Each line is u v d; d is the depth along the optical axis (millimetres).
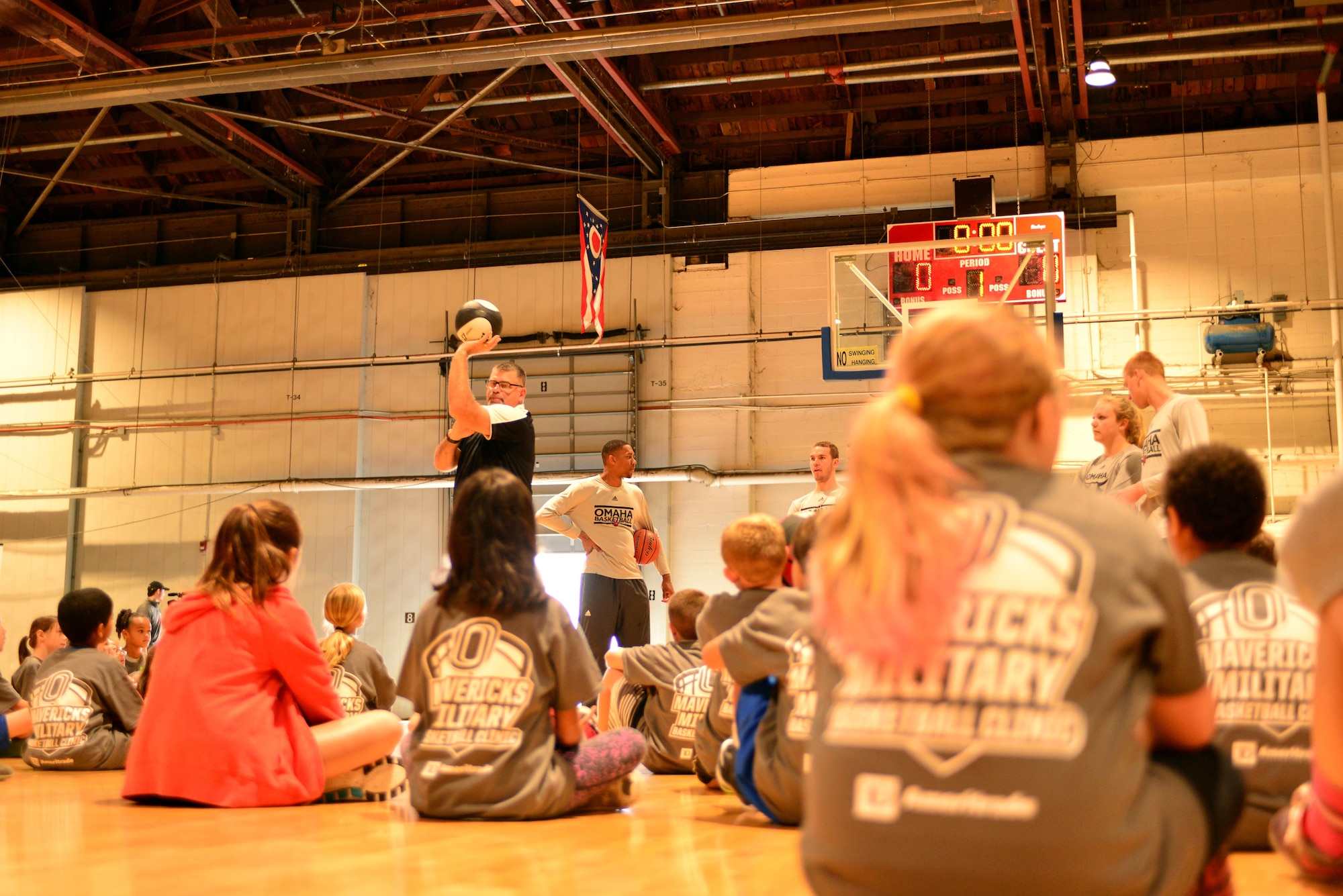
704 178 12844
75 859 1793
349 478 12406
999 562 994
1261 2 10461
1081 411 11008
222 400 13039
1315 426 10688
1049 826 935
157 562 12859
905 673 995
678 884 1598
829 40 11242
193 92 8758
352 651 4062
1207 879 1201
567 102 12281
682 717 3564
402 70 8516
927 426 1045
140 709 4137
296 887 1556
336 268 13195
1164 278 11289
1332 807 1427
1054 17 9711
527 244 12797
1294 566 1231
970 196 11211
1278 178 11172
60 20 9961
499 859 1813
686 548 11867
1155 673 1072
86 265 14203
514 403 3967
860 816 989
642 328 12219
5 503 13125
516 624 2375
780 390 12000
